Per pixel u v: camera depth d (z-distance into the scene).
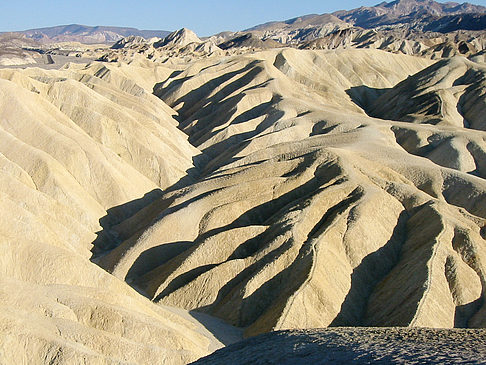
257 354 19.92
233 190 52.16
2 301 27.39
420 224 45.91
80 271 34.28
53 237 44.50
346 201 47.72
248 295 39.44
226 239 45.50
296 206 47.44
